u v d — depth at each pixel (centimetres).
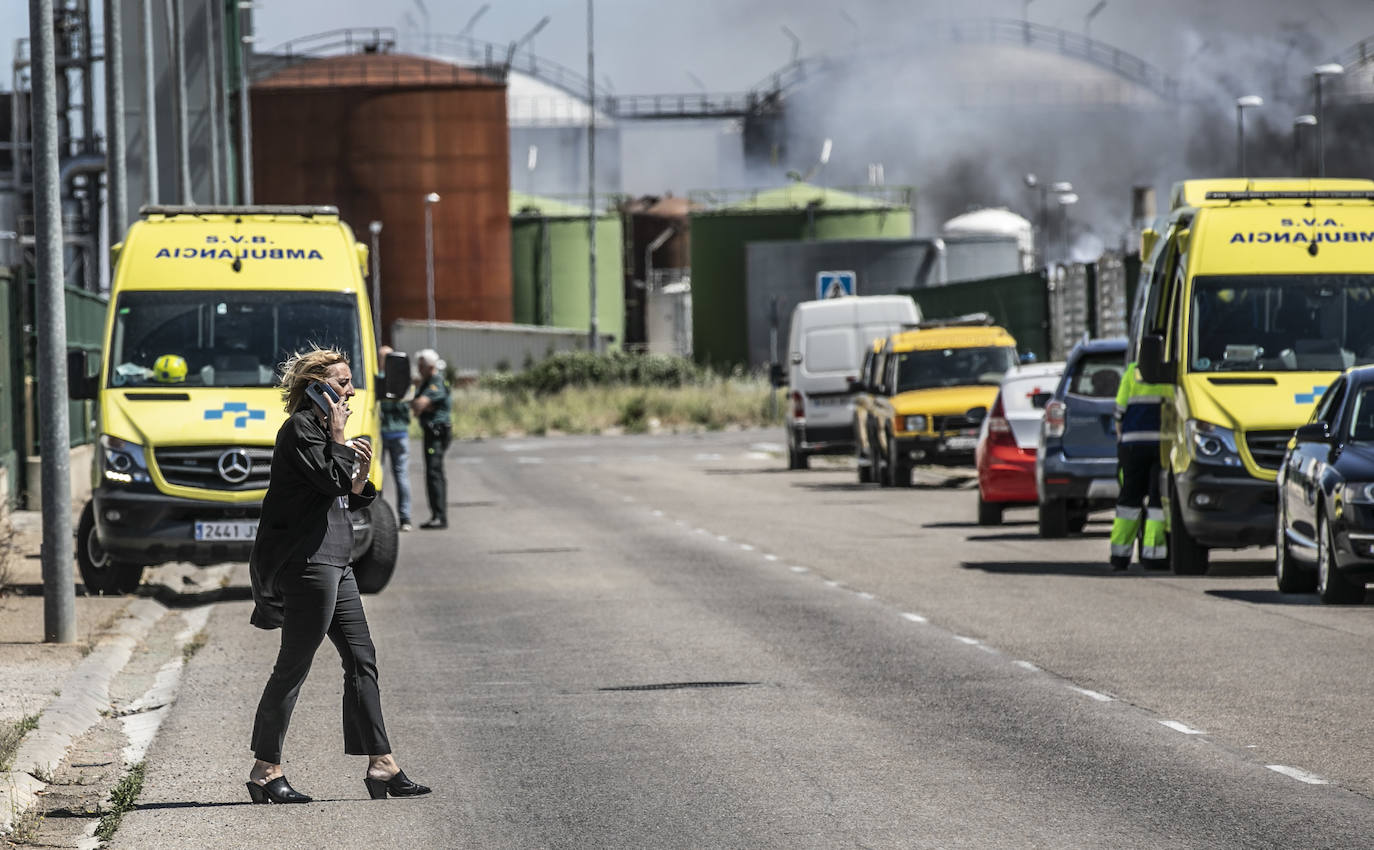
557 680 2602
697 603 3466
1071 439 4638
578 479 7825
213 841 1706
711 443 11138
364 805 1842
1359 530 3170
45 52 3036
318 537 1816
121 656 2920
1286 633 2911
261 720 1855
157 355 3769
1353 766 1936
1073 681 2503
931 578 3828
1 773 1961
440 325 19300
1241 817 1714
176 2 7975
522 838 1691
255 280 3878
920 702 2369
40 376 3005
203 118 10319
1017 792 1839
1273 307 3853
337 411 1809
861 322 8150
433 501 5369
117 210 5434
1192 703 2316
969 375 6912
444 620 3284
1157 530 3984
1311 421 3531
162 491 3578
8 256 15650
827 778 1925
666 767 1997
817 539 4819
